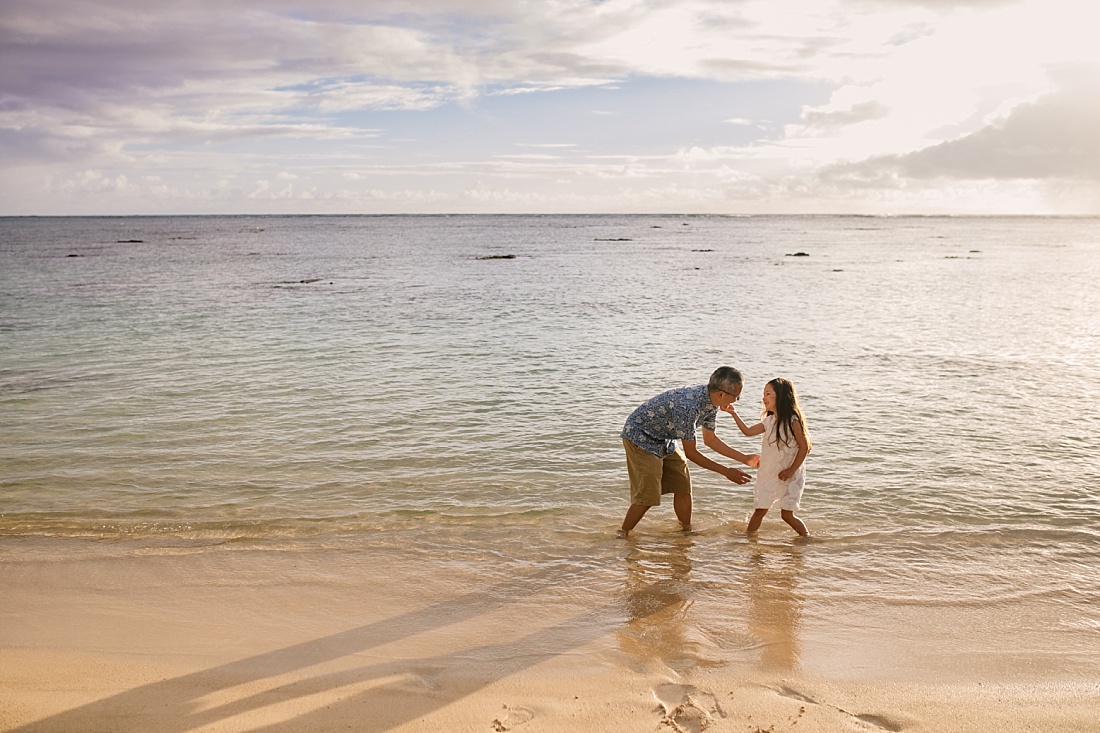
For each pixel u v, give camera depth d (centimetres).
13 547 638
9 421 1064
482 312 2405
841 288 3294
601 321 2192
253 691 403
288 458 900
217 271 4297
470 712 383
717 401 649
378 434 1000
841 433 999
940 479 822
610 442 965
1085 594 549
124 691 402
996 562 612
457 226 18438
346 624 495
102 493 782
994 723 377
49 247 7394
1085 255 6175
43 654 446
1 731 361
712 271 4381
